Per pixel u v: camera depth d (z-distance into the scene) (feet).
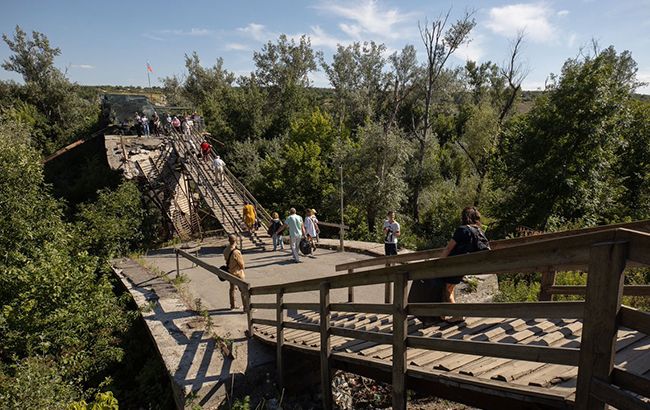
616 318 6.40
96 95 181.88
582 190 60.29
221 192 62.75
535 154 66.90
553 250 7.48
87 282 27.35
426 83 123.85
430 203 104.17
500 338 12.80
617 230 6.36
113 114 92.73
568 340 12.06
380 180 88.02
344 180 93.71
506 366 11.00
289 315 25.45
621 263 6.28
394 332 12.26
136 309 29.19
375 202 89.92
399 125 162.30
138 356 26.32
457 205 99.40
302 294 30.96
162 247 55.36
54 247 32.09
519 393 9.15
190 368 19.36
